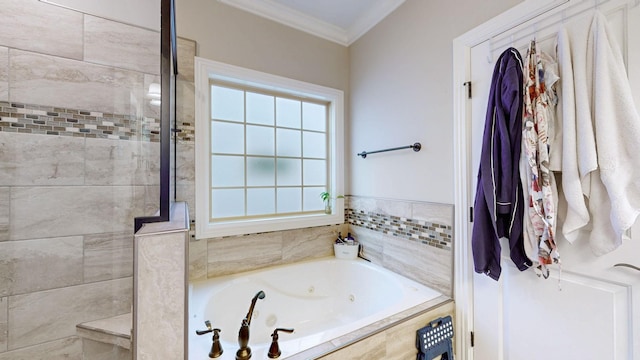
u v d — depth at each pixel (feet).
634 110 2.89
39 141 4.20
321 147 7.84
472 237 4.26
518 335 4.08
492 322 4.40
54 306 4.29
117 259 4.69
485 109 4.48
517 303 4.09
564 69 3.33
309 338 3.76
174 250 2.53
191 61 5.52
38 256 4.21
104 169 4.61
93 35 4.53
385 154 6.53
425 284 5.49
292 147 7.39
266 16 6.43
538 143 3.53
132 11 4.81
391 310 4.52
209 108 5.98
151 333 2.44
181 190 5.47
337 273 6.98
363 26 7.05
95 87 4.54
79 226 4.45
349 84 7.77
